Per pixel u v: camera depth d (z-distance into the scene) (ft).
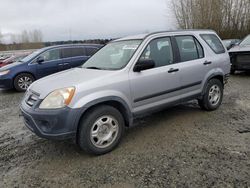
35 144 13.50
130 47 13.60
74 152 12.28
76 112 10.64
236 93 22.12
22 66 28.71
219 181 9.35
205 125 14.84
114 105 12.34
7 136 14.80
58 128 10.59
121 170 10.46
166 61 14.06
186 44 15.37
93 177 10.09
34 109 10.95
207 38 16.93
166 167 10.48
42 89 11.47
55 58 29.66
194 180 9.50
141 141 13.07
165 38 14.34
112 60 13.80
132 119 12.79
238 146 12.02
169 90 14.06
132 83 12.37
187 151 11.75
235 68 30.17
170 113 17.20
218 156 11.14
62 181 9.95
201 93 16.14
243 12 80.18
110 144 11.96
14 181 10.12
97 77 11.73
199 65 15.53
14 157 12.12
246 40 31.65
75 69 14.52
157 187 9.23
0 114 19.52
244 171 9.91
